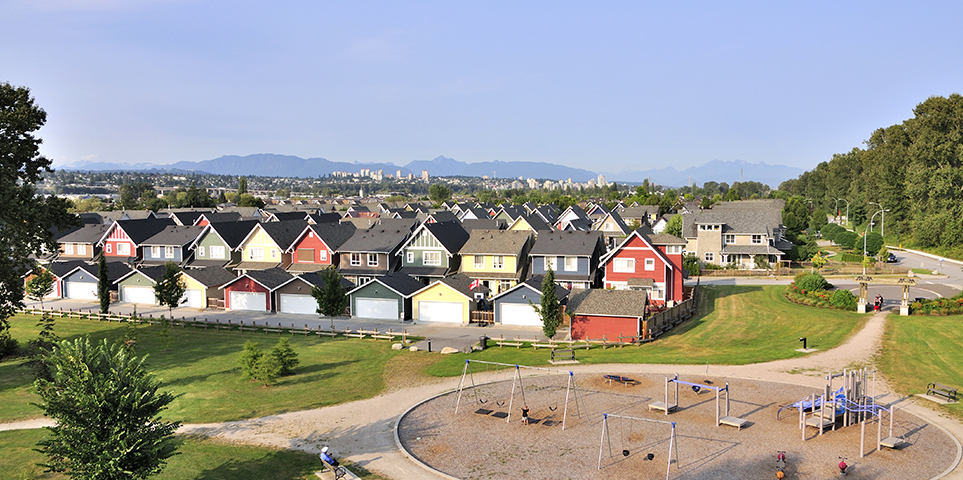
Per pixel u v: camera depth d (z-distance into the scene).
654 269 58.97
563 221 117.12
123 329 55.91
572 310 48.91
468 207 149.25
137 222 85.81
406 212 155.12
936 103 103.75
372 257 69.75
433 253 67.88
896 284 66.88
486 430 28.55
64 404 19.53
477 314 56.59
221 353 46.16
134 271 70.12
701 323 52.66
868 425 28.00
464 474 23.89
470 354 43.59
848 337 43.19
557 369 35.44
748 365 38.12
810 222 138.75
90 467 19.16
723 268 83.19
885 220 117.88
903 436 26.48
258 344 49.03
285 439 28.06
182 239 79.31
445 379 37.34
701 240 86.06
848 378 28.39
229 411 32.12
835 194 172.25
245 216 138.00
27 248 44.78
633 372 37.62
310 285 62.41
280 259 73.62
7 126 42.09
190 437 28.45
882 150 136.00
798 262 88.31
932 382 33.28
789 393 32.53
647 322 47.22
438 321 57.53
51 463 20.44
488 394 34.12
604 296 49.84
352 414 31.36
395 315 58.75
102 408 19.70
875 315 49.78
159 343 50.00
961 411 29.14
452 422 29.75
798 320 50.09
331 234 74.44
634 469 23.88
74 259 84.62
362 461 25.44
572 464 24.53
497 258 64.44
